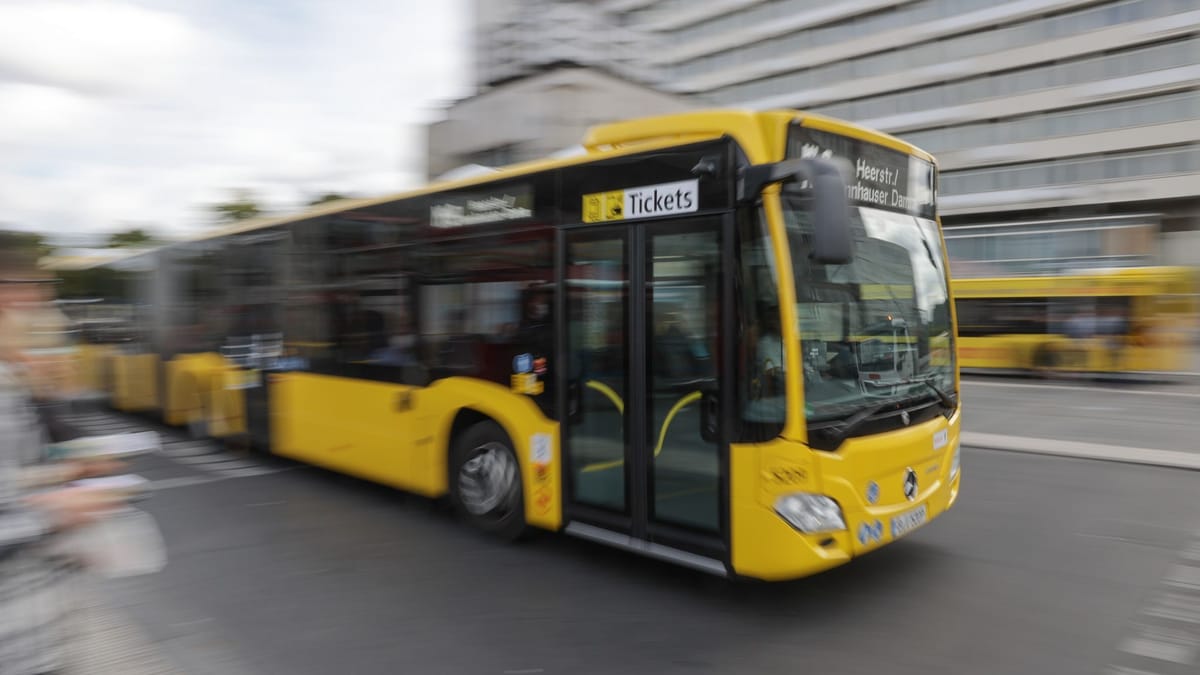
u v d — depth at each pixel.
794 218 4.40
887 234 5.04
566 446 5.39
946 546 5.89
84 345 13.39
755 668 3.92
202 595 4.96
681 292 4.70
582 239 5.27
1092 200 41.06
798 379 4.25
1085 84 41.09
